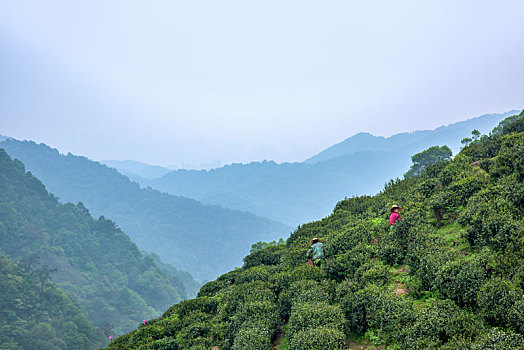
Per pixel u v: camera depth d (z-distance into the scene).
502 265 6.67
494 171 12.32
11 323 104.62
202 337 11.12
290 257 14.62
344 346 6.75
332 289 9.60
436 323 5.78
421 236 10.01
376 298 7.46
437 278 7.26
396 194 17.34
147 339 12.13
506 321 5.48
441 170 16.84
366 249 11.34
